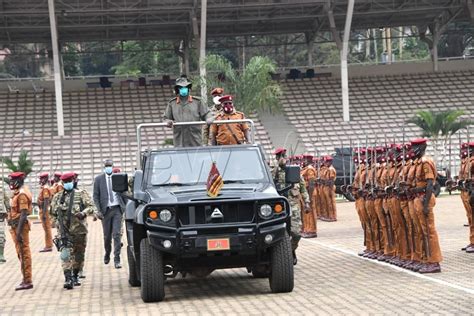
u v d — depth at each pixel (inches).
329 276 1016.9
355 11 3700.8
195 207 846.5
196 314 773.3
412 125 3710.6
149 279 861.8
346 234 1659.7
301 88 4037.9
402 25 4037.9
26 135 3649.1
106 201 1248.2
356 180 1259.2
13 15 3484.3
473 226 1212.5
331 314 731.4
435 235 999.6
